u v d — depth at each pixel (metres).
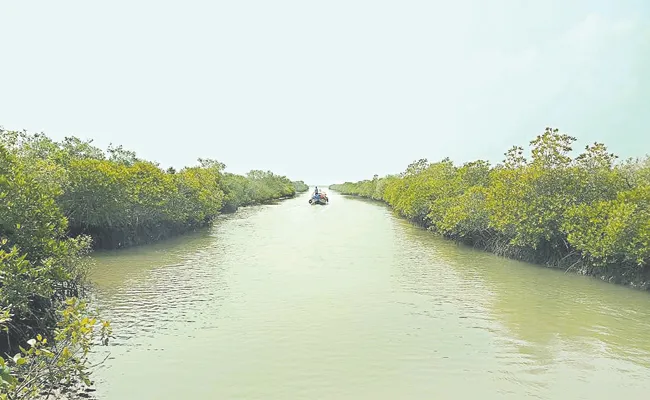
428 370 10.80
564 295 17.72
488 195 26.97
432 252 28.89
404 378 10.38
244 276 21.06
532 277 21.11
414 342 12.60
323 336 13.04
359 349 12.08
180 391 9.73
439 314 15.20
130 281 19.84
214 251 28.77
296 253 28.20
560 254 23.47
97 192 26.03
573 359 11.48
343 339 12.81
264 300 16.83
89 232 27.20
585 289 18.70
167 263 24.33
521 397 9.55
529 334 13.27
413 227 45.28
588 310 15.65
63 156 28.14
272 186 110.31
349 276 21.20
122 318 14.57
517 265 24.27
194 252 28.27
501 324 14.16
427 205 41.53
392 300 16.92
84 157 34.66
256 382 10.16
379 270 22.75
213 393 9.65
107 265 23.61
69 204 25.16
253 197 84.38
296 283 19.66
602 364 11.19
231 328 13.68
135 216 30.12
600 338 12.96
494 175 29.92
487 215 28.80
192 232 39.91
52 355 7.96
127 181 28.80
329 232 40.53
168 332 13.29
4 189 13.24
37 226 13.27
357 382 10.16
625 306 16.11
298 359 11.41
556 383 10.19
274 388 9.88
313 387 9.94
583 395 9.64
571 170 23.67
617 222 18.50
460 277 21.08
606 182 23.23
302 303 16.44
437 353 11.83
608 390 9.87
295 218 56.47
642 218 18.31
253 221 51.94
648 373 10.70
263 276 21.09
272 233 39.47
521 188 24.23
